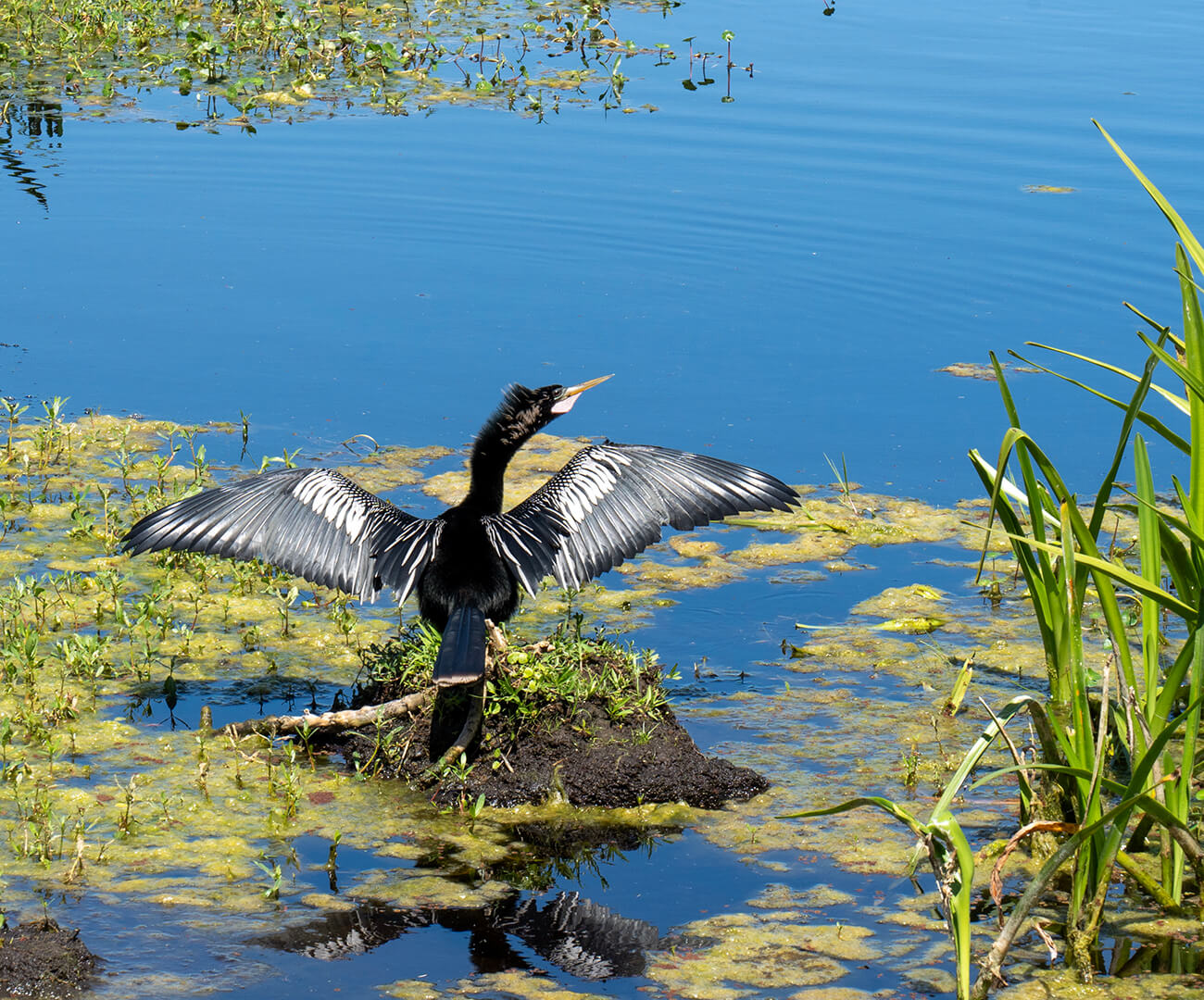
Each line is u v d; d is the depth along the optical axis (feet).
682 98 58.90
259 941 16.92
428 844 19.48
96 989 15.83
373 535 20.51
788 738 22.72
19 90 58.34
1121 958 16.97
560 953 16.90
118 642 25.27
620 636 26.27
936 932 17.47
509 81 61.00
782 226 47.32
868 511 31.89
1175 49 66.03
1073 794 19.60
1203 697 16.80
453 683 18.60
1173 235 45.50
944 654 25.79
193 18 67.97
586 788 20.77
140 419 34.88
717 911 17.94
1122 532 30.32
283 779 21.07
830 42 67.36
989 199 48.65
